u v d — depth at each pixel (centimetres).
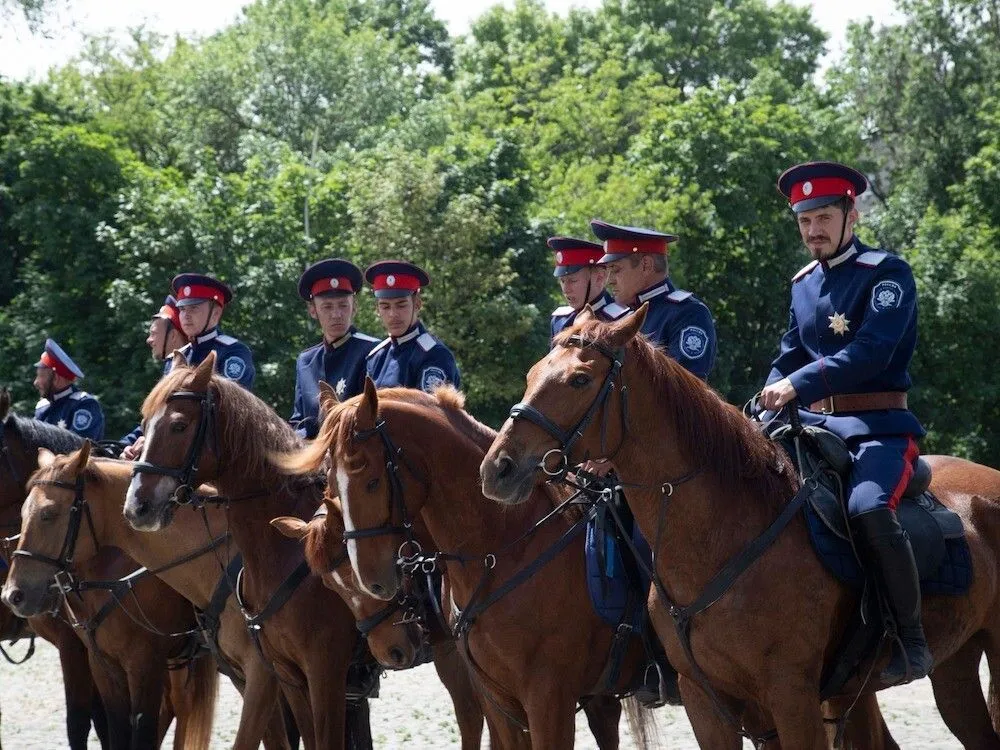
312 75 4450
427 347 811
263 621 679
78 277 2994
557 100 4747
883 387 570
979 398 3441
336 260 848
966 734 641
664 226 3281
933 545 560
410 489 587
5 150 3170
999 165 3762
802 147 3519
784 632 511
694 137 3447
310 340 2825
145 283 2833
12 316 3077
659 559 526
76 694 846
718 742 532
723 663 519
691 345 659
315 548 625
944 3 4428
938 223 3609
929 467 581
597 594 589
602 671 605
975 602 588
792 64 5438
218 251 2831
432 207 2938
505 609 587
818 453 552
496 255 3030
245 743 694
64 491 764
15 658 1588
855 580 527
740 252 3472
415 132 4041
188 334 955
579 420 493
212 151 3669
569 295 805
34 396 2948
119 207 3022
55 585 763
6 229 3247
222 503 685
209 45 4650
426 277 829
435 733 1030
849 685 546
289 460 639
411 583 640
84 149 3131
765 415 601
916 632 536
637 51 5203
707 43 5419
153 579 775
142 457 664
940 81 4425
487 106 4819
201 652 798
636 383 509
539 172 4059
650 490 518
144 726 769
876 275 560
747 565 513
